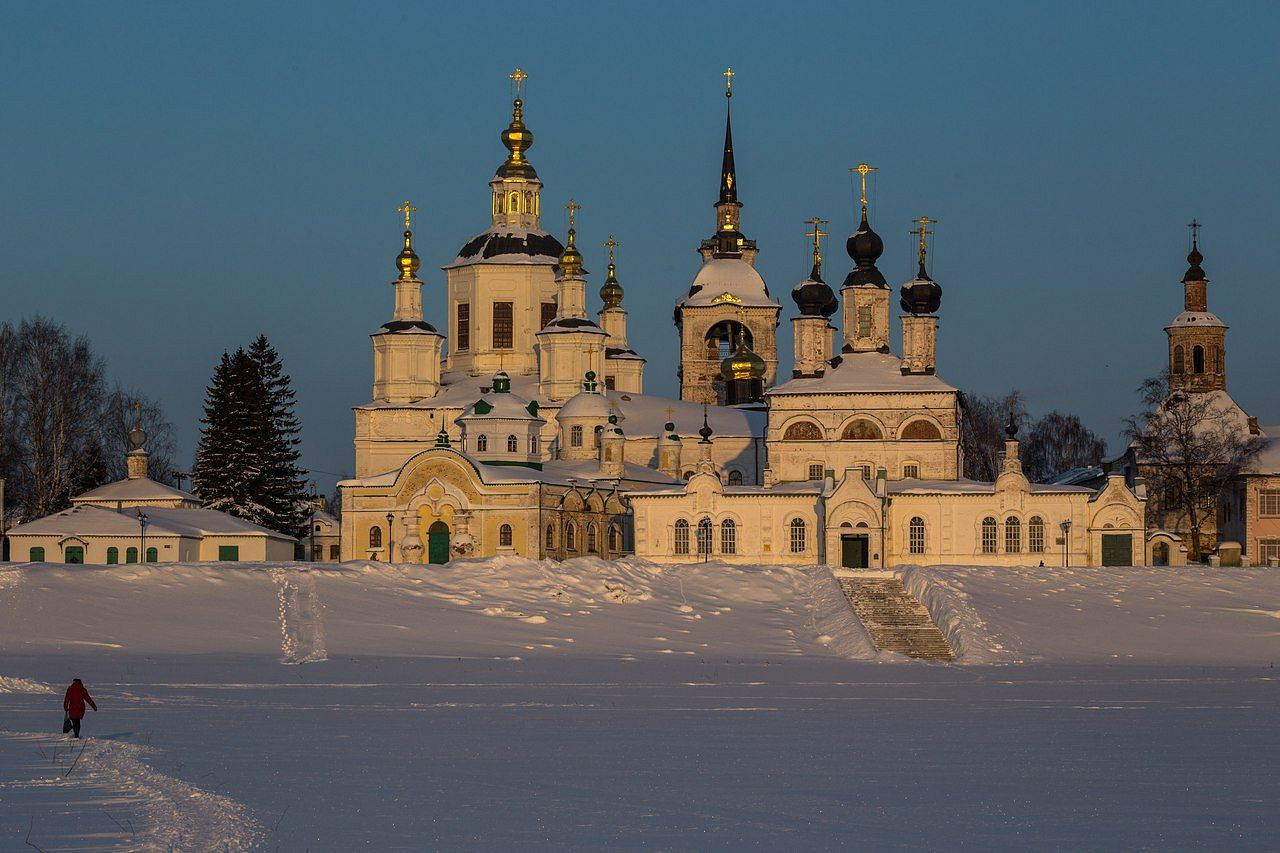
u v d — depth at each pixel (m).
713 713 68.69
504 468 150.00
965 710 71.00
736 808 45.31
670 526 142.62
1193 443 160.75
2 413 165.75
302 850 39.06
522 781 49.38
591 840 40.69
